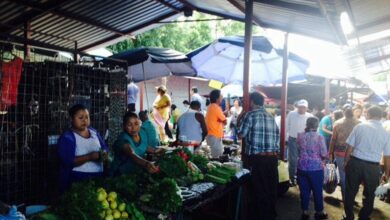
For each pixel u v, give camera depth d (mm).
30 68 4516
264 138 4980
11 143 4289
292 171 7891
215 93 6816
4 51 4152
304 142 5508
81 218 2406
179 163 3793
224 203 5266
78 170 3611
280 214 5922
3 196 4172
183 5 8742
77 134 3658
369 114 5230
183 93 16812
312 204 6570
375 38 7734
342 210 6238
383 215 6180
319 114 11414
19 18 7648
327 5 3447
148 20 9453
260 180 4988
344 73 11625
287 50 8086
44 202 4543
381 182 7531
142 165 3523
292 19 5422
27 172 4453
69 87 4836
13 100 4191
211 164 4492
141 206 2922
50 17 8039
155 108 8625
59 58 6227
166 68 9680
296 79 9586
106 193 2725
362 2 4496
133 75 9922
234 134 8719
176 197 2930
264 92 14828
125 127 3861
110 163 3934
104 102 5379
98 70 5285
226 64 9789
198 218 5277
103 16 8633
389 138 5086
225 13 7699
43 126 4617
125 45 15117
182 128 6316
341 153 6184
